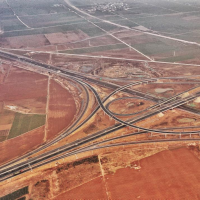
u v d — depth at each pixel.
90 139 165.50
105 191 127.50
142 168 139.62
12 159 156.75
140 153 151.00
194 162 141.00
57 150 157.38
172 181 129.62
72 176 138.00
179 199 119.50
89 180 134.75
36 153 158.50
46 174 141.12
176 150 151.25
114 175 136.50
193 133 162.38
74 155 152.38
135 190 126.44
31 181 137.38
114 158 148.50
